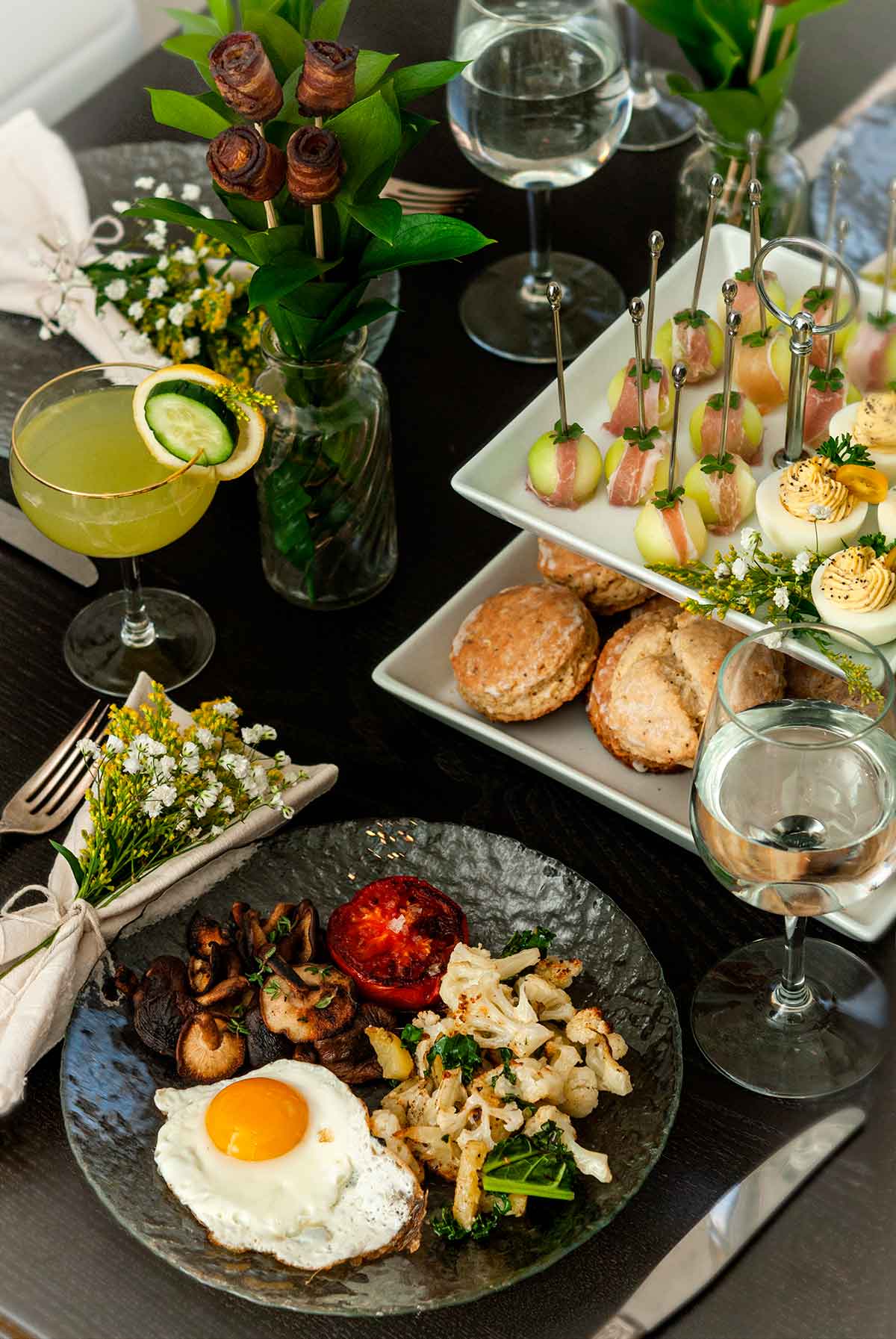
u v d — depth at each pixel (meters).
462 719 1.26
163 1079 1.13
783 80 1.39
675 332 1.28
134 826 1.19
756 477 1.25
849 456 1.19
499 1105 1.11
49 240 1.47
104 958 1.15
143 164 1.53
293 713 1.30
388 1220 1.08
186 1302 1.09
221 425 1.21
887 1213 1.10
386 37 1.60
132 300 1.41
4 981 1.16
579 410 1.29
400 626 1.33
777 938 1.19
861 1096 1.14
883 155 1.53
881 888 1.19
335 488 1.29
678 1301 1.07
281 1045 1.13
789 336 1.27
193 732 1.21
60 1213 1.12
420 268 1.50
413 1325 1.08
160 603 1.35
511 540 1.37
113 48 1.93
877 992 1.17
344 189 1.18
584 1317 1.07
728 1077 1.14
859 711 1.08
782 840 1.08
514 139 1.37
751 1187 1.11
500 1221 1.08
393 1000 1.15
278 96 1.13
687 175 1.42
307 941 1.16
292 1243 1.07
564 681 1.26
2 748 1.28
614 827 1.24
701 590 1.18
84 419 1.28
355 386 1.28
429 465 1.40
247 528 1.39
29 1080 1.16
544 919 1.18
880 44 1.60
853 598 1.14
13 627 1.34
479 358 1.45
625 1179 1.08
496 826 1.25
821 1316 1.07
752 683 1.11
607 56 1.36
